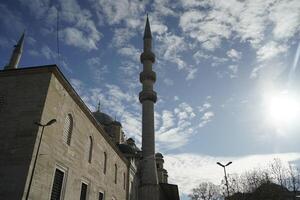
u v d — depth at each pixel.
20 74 16.48
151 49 38.81
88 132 21.80
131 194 35.09
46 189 14.98
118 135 43.00
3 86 16.23
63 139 17.58
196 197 58.16
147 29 40.81
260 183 40.28
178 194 50.16
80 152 20.02
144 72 36.56
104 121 44.25
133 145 48.94
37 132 14.48
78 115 19.89
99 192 23.91
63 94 17.62
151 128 33.03
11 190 13.09
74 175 18.77
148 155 31.38
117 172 30.23
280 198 37.94
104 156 26.08
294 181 38.41
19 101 15.59
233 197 39.50
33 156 13.93
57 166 16.61
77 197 19.09
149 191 29.05
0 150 14.20
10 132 14.66
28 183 13.38
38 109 15.17
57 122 16.67
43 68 16.41
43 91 15.73
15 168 13.62
